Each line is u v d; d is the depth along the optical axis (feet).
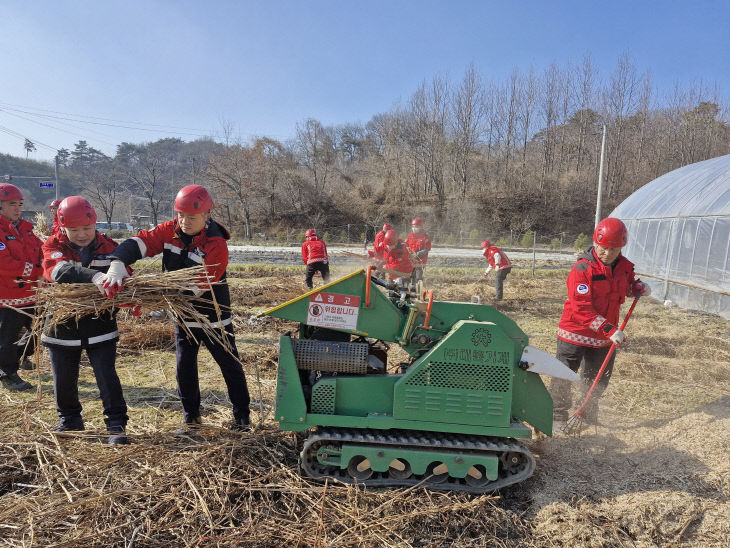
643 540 8.54
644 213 42.39
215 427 11.77
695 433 12.58
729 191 32.12
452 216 148.77
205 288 11.07
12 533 7.91
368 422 9.94
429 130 163.22
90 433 11.03
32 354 17.33
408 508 9.21
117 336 11.35
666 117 167.02
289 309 10.49
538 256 88.48
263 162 155.12
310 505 9.09
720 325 27.94
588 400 12.75
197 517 8.46
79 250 10.87
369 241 142.31
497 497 9.45
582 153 165.78
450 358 9.73
